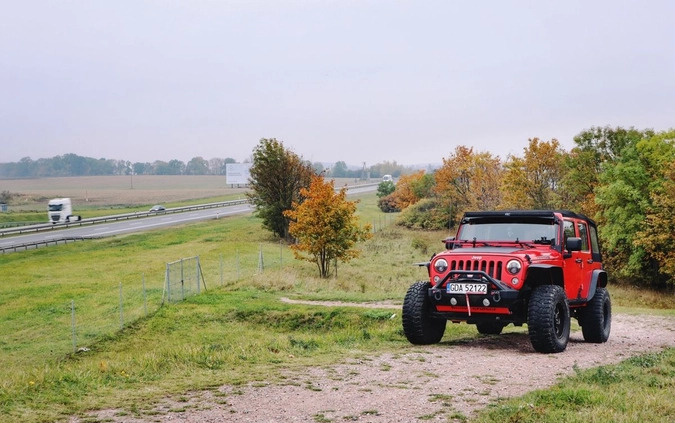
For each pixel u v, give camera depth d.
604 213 48.09
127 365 11.54
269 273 36.66
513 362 10.70
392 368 10.24
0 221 93.62
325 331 22.05
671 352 11.59
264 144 60.50
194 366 11.08
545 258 12.03
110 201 155.38
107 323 25.62
